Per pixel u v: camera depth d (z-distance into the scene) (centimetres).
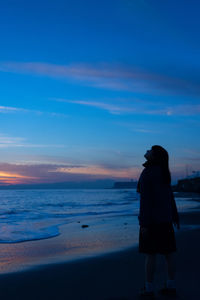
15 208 2644
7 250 688
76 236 927
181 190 13100
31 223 1334
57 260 558
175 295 325
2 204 3412
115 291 350
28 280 411
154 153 350
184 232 911
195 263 483
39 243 797
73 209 2472
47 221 1436
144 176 338
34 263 532
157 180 336
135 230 1060
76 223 1331
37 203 3681
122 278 411
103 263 518
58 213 1998
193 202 3831
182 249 619
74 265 506
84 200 4700
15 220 1481
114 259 552
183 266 464
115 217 1633
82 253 634
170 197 348
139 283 383
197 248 627
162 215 332
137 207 2664
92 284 384
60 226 1218
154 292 340
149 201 330
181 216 1540
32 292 355
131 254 602
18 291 361
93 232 1018
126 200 4588
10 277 429
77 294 343
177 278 395
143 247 331
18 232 1019
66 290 361
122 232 1009
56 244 776
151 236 329
